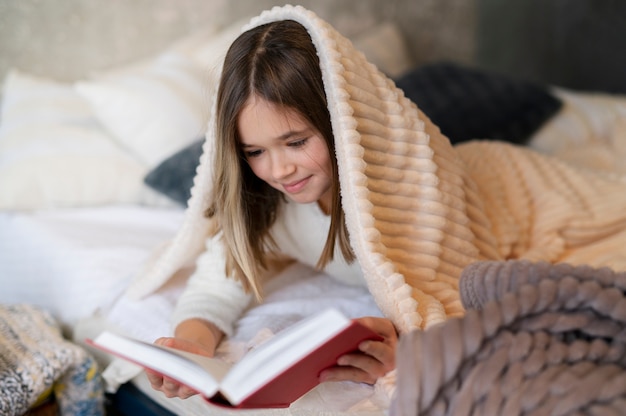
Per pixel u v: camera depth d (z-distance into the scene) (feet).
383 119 3.45
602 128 6.93
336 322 2.37
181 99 6.22
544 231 4.29
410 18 9.29
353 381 3.15
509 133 6.48
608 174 5.02
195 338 3.48
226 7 7.87
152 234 5.08
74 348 4.00
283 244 4.10
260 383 2.43
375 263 3.17
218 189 3.59
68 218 5.44
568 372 2.40
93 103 6.11
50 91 6.50
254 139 3.33
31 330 4.13
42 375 3.79
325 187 3.51
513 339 2.50
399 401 2.42
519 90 6.84
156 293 4.19
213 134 3.61
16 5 6.79
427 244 3.47
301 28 3.43
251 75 3.25
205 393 2.57
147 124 6.05
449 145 3.95
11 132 6.07
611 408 2.26
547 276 2.68
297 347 2.43
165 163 5.68
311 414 3.08
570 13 10.09
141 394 4.12
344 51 3.41
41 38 6.97
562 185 4.57
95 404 4.07
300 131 3.30
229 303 3.79
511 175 4.60
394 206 3.43
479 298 2.81
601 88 10.07
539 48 10.20
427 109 6.32
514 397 2.35
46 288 4.80
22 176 5.68
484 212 4.04
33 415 3.95
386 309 3.26
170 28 7.59
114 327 4.16
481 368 2.43
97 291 4.33
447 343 2.44
